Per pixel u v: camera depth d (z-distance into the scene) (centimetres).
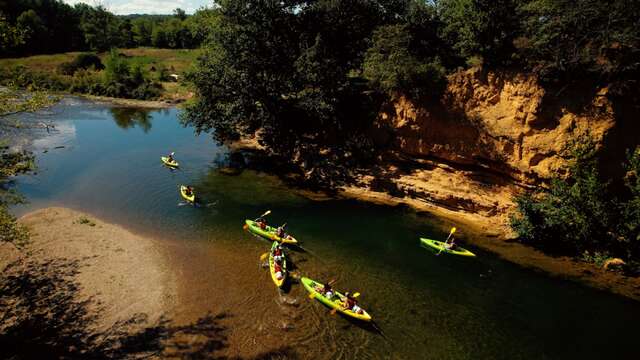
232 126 4000
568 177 2698
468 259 2550
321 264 2391
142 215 2858
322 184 3616
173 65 10050
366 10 4112
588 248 2588
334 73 3712
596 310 2128
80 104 6594
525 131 2872
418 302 2117
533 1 2817
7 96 1666
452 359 1759
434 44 3600
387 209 3195
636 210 2325
